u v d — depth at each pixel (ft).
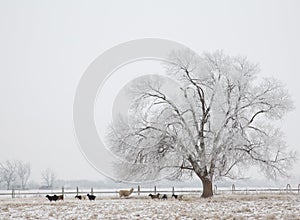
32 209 86.28
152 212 76.23
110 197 142.00
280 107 125.49
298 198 117.19
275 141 123.24
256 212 73.61
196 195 142.51
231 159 120.26
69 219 66.08
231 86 127.13
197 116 124.57
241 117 123.24
